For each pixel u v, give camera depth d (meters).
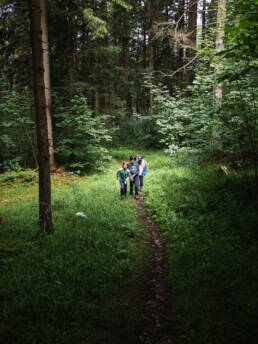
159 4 20.02
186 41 12.27
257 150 6.51
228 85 7.51
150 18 19.58
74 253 4.65
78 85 13.59
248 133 6.42
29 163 13.35
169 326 3.04
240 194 6.62
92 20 11.68
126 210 7.40
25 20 12.81
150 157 16.80
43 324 2.88
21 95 12.73
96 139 13.12
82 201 8.12
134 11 19.22
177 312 3.27
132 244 5.46
